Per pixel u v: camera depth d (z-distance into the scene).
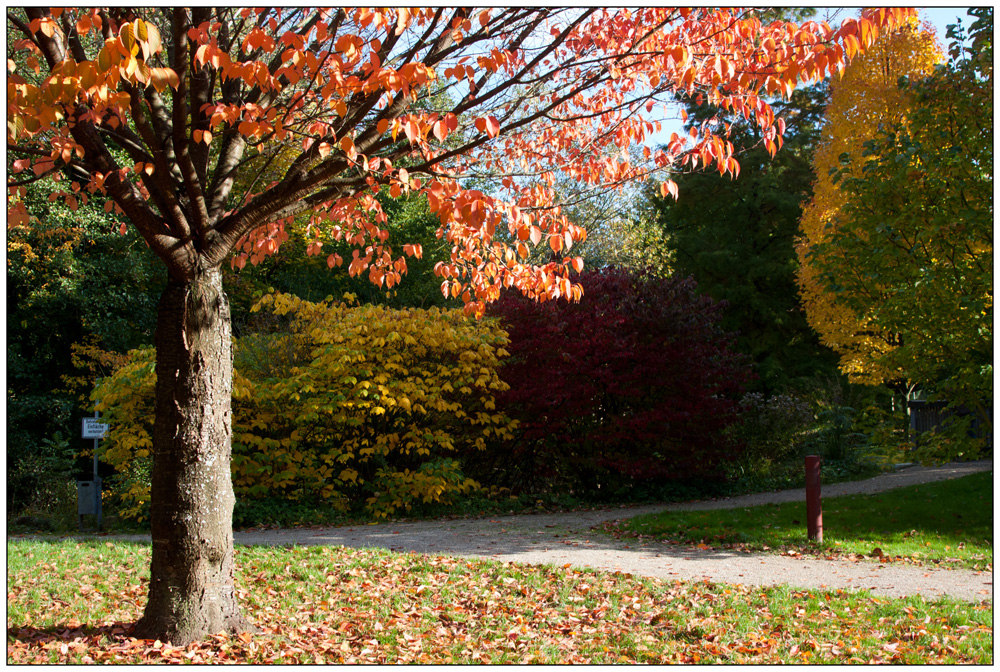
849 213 9.56
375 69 3.96
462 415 11.55
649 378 12.74
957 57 8.81
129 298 15.20
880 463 16.97
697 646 4.69
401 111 4.78
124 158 12.46
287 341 11.87
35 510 11.95
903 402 20.47
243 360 11.48
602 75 5.09
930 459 9.60
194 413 4.39
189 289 4.41
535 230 4.47
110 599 5.50
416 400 11.50
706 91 5.27
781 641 4.79
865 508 10.32
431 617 5.27
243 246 6.50
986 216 8.12
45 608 5.13
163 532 4.36
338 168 4.56
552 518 10.80
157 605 4.36
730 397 15.03
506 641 4.76
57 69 3.29
